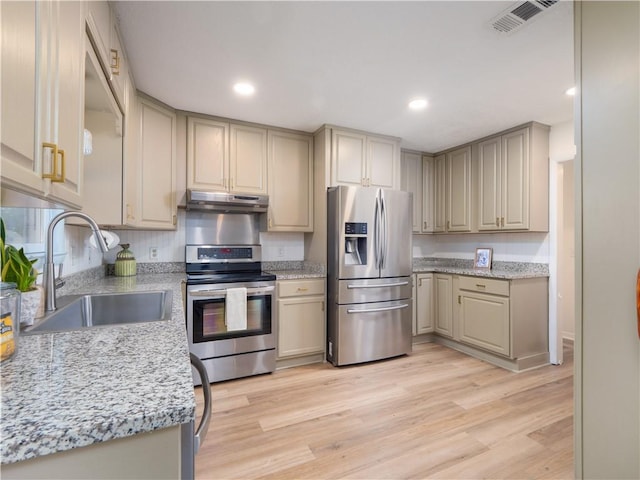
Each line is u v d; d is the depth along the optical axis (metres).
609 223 1.05
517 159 3.11
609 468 1.06
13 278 1.12
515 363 2.91
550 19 1.62
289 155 3.22
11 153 0.63
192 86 2.34
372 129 3.21
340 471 1.62
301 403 2.29
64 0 0.91
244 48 1.88
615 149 1.02
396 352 3.20
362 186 3.25
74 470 0.52
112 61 1.53
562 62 2.02
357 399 2.36
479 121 2.99
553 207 3.09
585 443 1.12
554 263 3.09
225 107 2.71
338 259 2.97
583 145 1.11
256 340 2.78
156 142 2.56
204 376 0.93
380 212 3.10
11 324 0.80
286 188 3.20
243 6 1.54
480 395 2.42
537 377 2.77
